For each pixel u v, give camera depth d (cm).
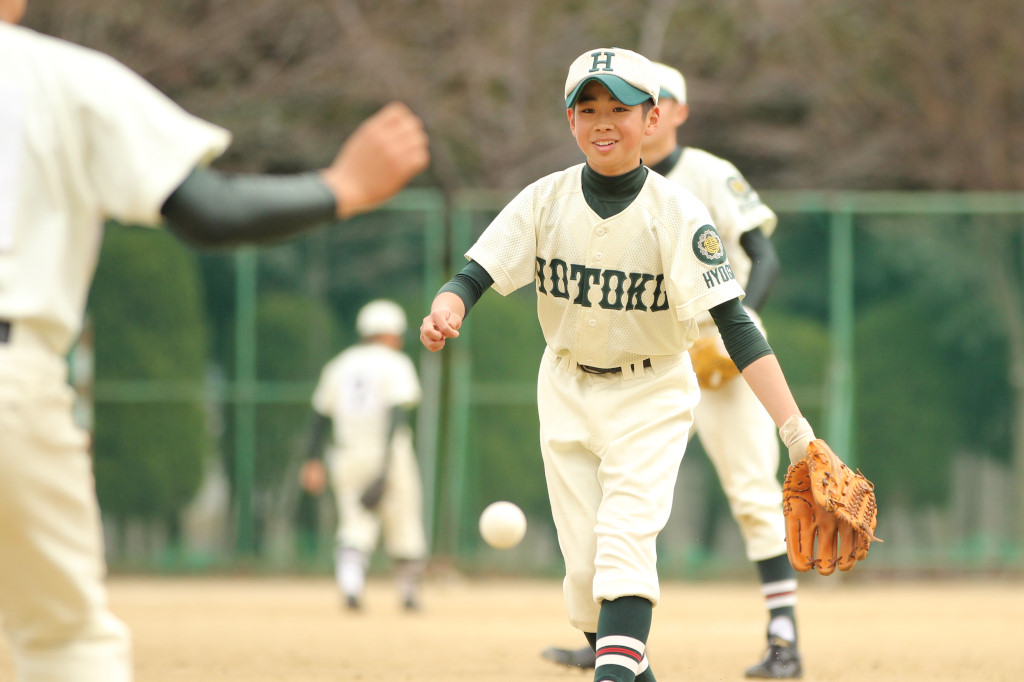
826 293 4209
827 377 4181
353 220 4362
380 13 5888
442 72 5931
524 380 4256
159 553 4316
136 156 821
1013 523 4131
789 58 6075
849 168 5978
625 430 1333
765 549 1880
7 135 814
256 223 823
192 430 4338
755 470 1888
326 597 3734
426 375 4275
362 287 4359
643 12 6272
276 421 4338
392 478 3359
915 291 4188
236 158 5841
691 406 1376
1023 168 5709
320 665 2081
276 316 4362
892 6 5803
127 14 5591
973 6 5681
